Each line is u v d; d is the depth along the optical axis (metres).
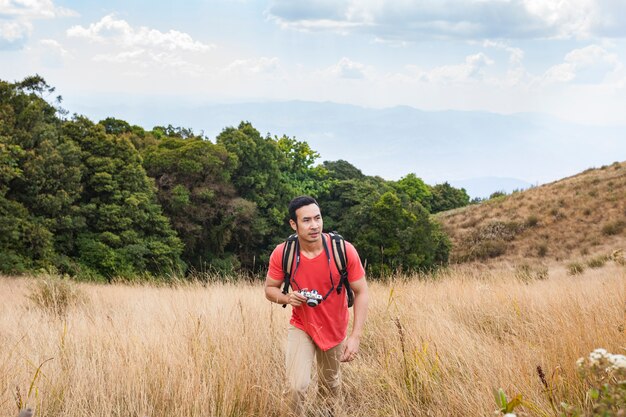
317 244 3.68
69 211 32.91
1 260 26.47
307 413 3.83
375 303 6.50
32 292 9.42
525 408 3.26
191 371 3.92
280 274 3.78
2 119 32.03
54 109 38.38
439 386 3.83
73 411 3.54
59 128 37.19
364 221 39.25
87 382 3.91
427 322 5.16
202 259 40.34
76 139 35.47
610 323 4.54
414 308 6.08
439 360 4.18
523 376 3.61
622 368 2.07
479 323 5.88
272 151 46.84
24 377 3.97
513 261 34.69
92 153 35.19
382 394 4.09
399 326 4.20
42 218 30.75
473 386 3.67
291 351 3.73
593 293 6.57
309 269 3.67
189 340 4.64
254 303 6.76
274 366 4.55
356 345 3.62
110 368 4.10
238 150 42.97
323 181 51.97
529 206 41.00
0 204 28.48
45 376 3.87
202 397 3.63
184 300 7.39
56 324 6.02
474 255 37.03
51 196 31.17
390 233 36.22
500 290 7.09
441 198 83.06
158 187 39.59
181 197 38.09
